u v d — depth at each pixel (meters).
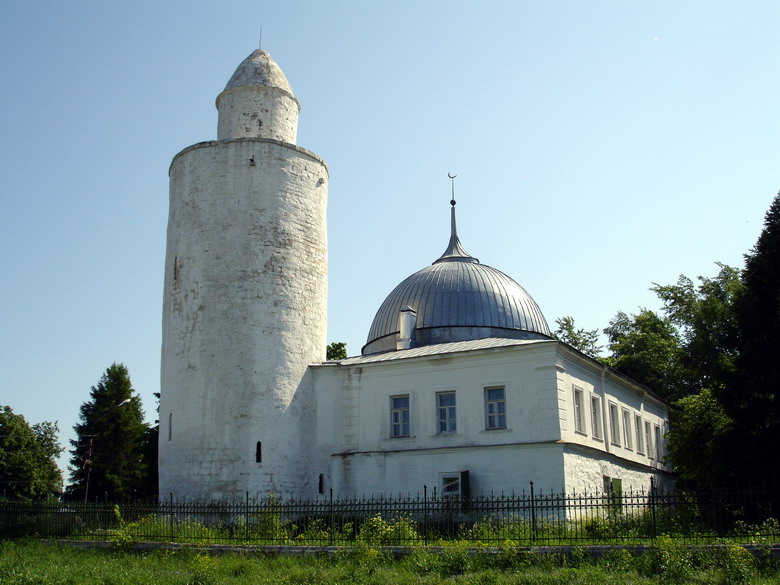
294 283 35.34
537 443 30.39
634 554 18.42
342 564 19.95
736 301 29.38
